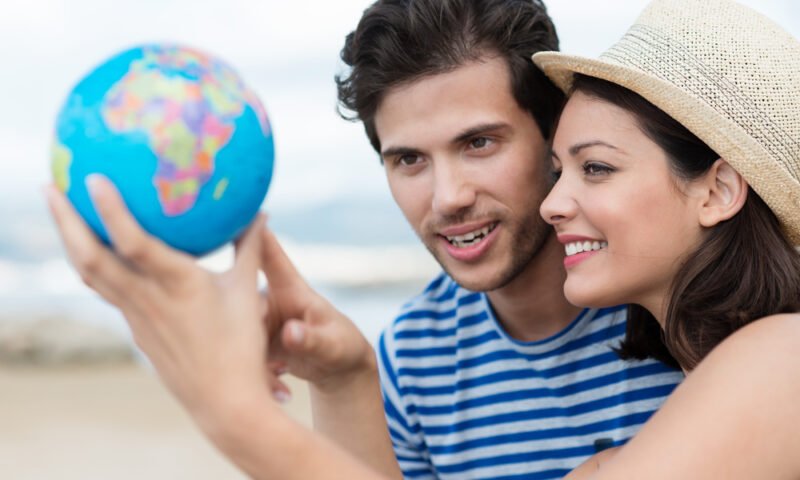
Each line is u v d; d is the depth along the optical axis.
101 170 1.23
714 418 1.45
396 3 2.07
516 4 2.08
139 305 1.21
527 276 2.19
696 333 1.80
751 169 1.74
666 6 1.88
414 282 17.55
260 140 1.33
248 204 1.32
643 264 1.81
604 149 1.79
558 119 2.06
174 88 1.27
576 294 1.86
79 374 10.52
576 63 1.83
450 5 2.02
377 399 1.65
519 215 2.10
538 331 2.28
